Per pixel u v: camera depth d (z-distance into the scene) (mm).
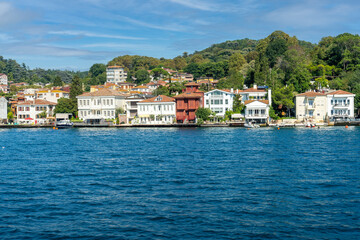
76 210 33656
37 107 168500
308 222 30109
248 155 65312
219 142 87375
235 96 143875
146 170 51938
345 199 35906
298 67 159375
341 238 27172
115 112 154750
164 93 173875
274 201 35562
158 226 29562
